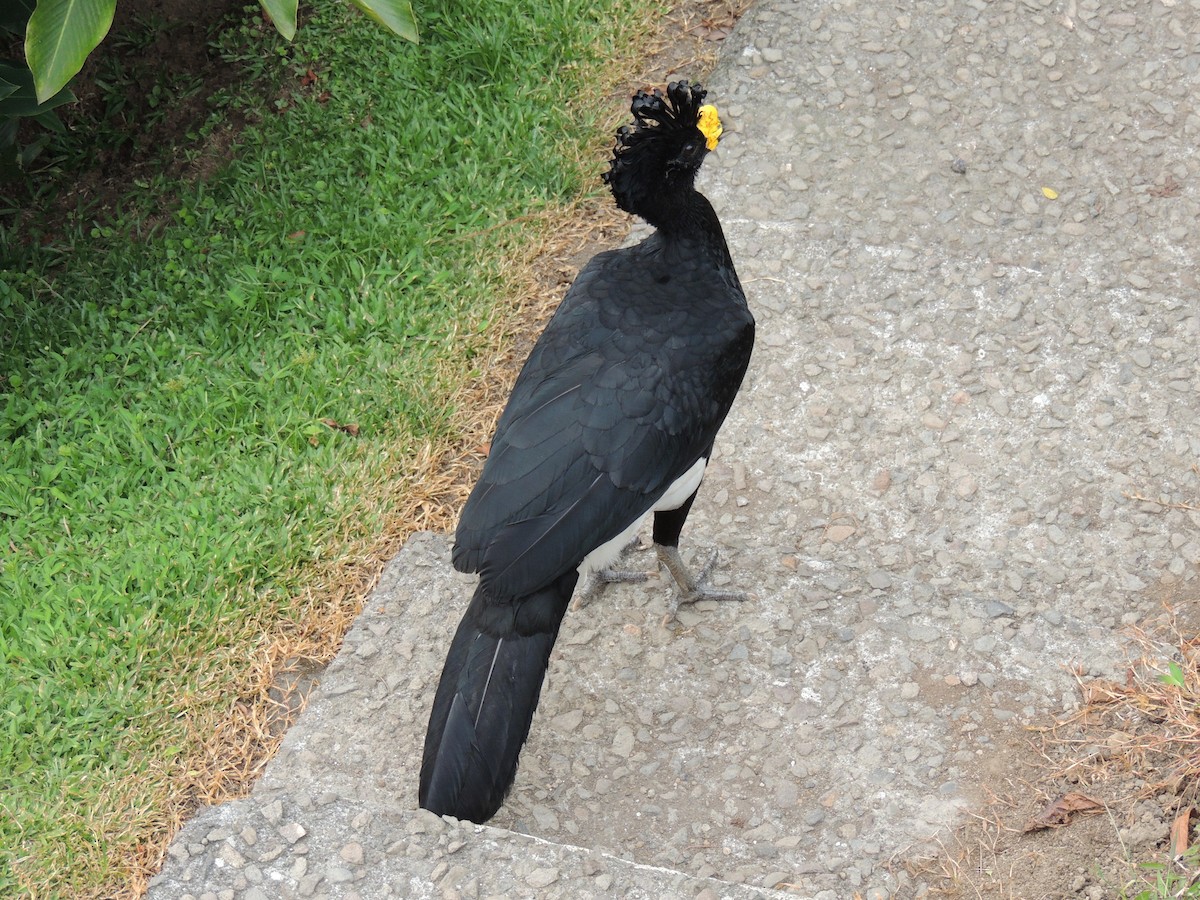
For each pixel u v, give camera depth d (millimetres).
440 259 4883
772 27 5121
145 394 4758
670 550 4484
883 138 4992
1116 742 4355
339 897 4230
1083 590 4531
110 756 4418
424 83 5078
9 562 4578
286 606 4535
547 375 4371
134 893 4312
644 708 4445
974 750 4383
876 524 4621
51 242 5012
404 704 4445
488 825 4344
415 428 4707
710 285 4445
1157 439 4660
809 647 4480
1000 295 4812
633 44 5109
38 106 4797
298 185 4980
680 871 4309
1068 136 4973
